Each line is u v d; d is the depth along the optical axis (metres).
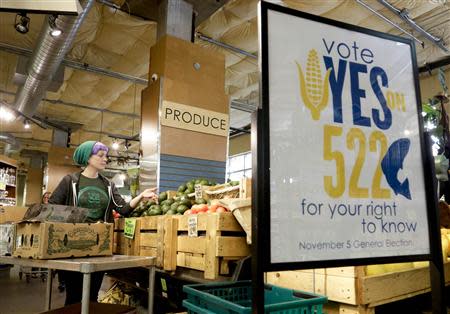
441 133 3.45
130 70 6.68
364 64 1.27
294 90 1.13
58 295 5.32
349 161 1.17
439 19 5.20
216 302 1.22
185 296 2.34
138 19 4.94
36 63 5.12
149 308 2.08
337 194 1.13
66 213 2.07
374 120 1.25
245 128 11.03
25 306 4.57
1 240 2.17
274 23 1.14
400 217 1.22
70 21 3.88
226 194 2.54
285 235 1.03
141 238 2.71
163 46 3.76
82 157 2.85
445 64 6.07
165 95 3.61
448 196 3.33
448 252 2.20
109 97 8.23
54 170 9.93
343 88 1.21
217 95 3.97
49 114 9.81
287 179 1.07
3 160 7.45
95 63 6.46
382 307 2.16
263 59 1.10
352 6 4.73
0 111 6.99
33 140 12.99
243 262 1.83
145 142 3.80
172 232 2.35
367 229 1.16
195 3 4.39
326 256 1.08
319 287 1.70
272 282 1.96
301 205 1.07
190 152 3.68
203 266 2.05
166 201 2.87
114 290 3.29
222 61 4.09
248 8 4.70
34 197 13.60
